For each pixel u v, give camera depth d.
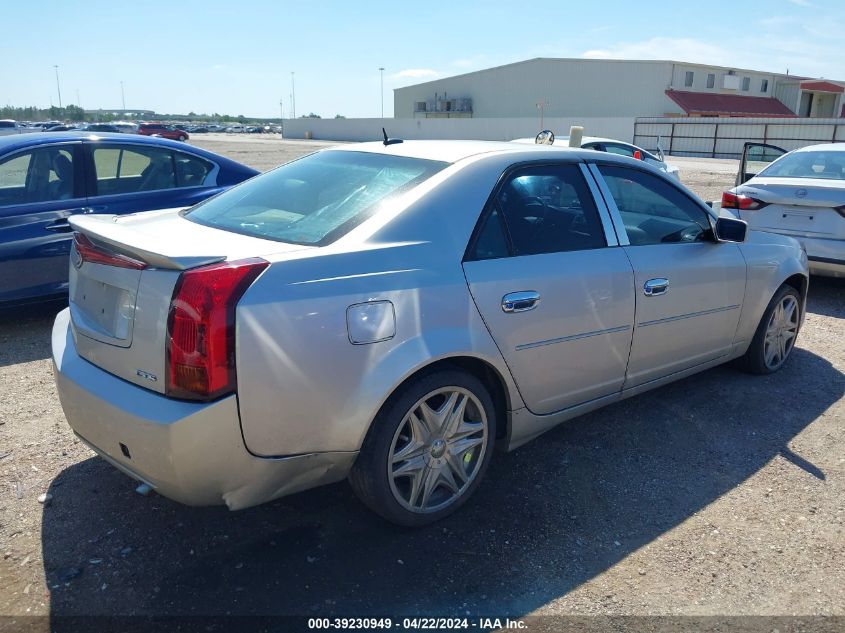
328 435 2.67
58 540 2.96
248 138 65.62
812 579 2.80
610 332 3.56
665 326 3.87
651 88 53.16
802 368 5.15
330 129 63.34
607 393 3.73
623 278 3.57
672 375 4.12
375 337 2.71
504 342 3.11
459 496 3.17
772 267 4.61
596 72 55.34
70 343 3.04
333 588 2.69
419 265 2.87
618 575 2.81
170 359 2.45
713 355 4.37
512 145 3.65
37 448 3.73
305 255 2.65
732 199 7.31
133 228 3.22
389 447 2.85
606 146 12.34
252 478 2.58
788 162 7.69
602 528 3.12
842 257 6.56
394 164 3.37
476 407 3.14
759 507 3.31
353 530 3.07
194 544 2.95
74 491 3.33
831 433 4.09
